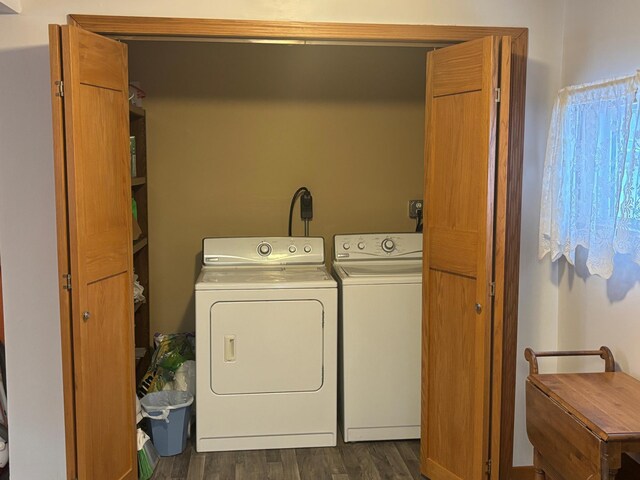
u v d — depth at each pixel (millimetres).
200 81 4219
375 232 4441
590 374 2609
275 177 4340
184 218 4309
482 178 2738
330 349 3537
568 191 2867
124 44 2920
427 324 3154
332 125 4344
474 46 2754
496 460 2865
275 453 3523
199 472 3309
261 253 4027
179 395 3619
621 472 2377
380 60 4332
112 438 2904
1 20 2777
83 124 2582
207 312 3449
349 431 3615
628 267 2604
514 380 3121
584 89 2730
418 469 3340
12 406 2959
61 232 2559
